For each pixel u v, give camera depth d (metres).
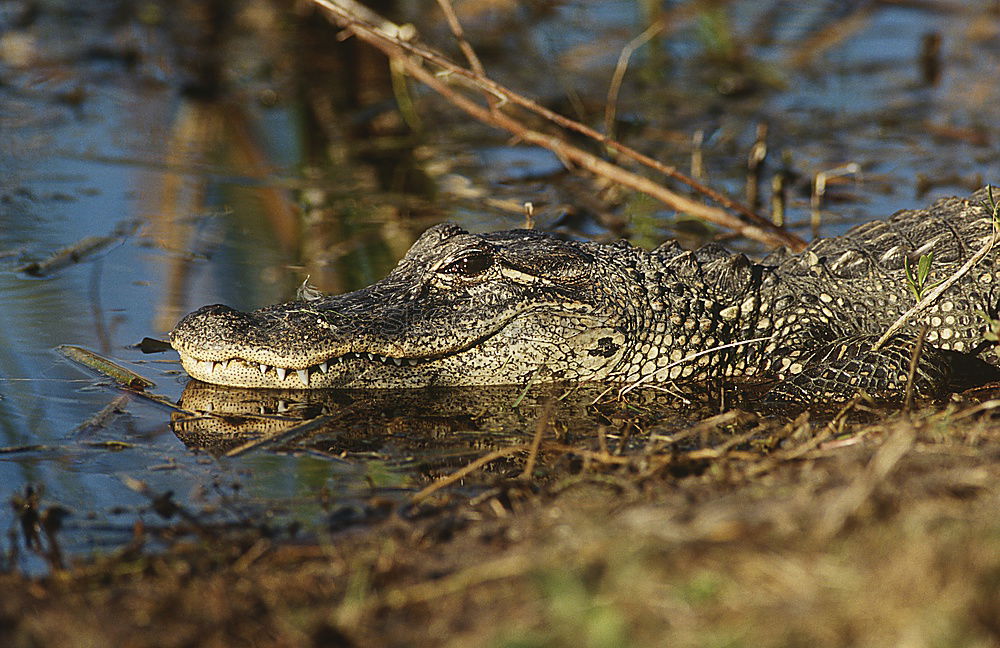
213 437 9.25
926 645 4.77
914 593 5.06
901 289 11.34
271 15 21.66
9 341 10.96
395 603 5.77
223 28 21.39
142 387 10.23
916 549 5.28
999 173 15.72
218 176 15.91
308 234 14.06
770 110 18.27
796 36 21.19
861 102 18.56
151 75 19.55
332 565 6.45
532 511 7.10
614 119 17.31
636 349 10.92
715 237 14.02
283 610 5.87
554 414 10.03
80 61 19.92
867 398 9.71
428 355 10.52
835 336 11.12
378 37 14.80
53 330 11.25
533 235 11.30
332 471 8.60
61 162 16.12
